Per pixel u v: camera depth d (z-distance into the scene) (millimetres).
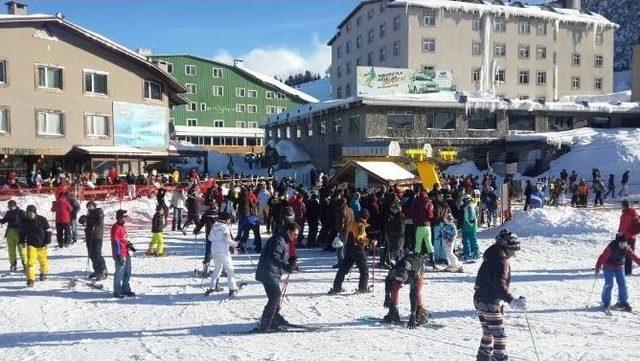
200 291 11656
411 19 58906
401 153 32062
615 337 8008
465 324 8828
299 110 52938
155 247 17750
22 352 7684
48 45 33344
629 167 38344
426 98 42562
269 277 8578
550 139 40969
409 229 14008
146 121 38281
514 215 20688
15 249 13781
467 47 60812
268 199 20234
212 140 75438
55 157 34125
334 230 16578
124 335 8539
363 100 40281
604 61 67125
